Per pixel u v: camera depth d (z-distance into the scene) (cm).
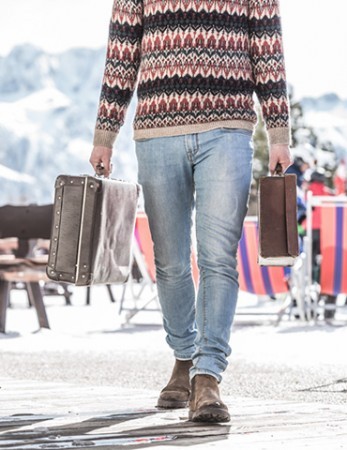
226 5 617
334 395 767
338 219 1597
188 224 644
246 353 1169
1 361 1073
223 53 614
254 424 581
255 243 1630
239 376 912
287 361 1066
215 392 595
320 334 1467
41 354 1169
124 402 689
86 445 510
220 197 610
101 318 1919
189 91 611
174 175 624
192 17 613
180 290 653
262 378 895
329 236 1605
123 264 629
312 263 1755
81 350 1231
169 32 616
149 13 625
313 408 655
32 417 610
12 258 1567
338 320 1684
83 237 586
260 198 612
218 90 612
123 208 619
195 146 612
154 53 621
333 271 1609
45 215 1514
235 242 617
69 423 585
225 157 609
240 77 618
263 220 611
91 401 696
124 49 641
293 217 606
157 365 1030
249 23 627
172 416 615
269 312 1734
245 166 615
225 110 612
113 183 606
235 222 614
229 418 592
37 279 1582
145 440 525
